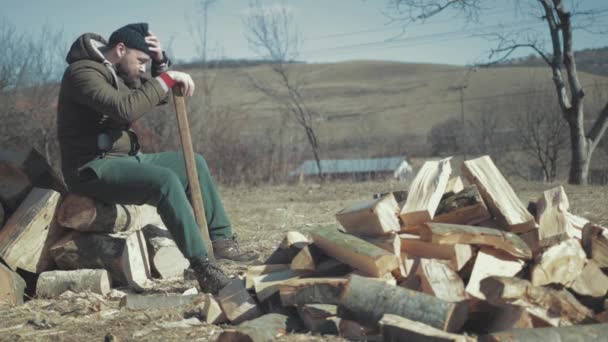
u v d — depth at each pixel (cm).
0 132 1545
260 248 552
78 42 407
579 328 260
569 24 1416
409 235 326
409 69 8581
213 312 328
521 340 251
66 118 412
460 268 307
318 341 284
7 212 445
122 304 367
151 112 1698
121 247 422
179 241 386
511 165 2347
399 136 4153
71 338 314
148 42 434
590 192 973
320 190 1189
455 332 277
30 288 432
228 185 1497
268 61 2062
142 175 393
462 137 2859
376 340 279
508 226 327
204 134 1648
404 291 280
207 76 2223
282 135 1636
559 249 303
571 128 1439
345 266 332
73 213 424
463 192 340
